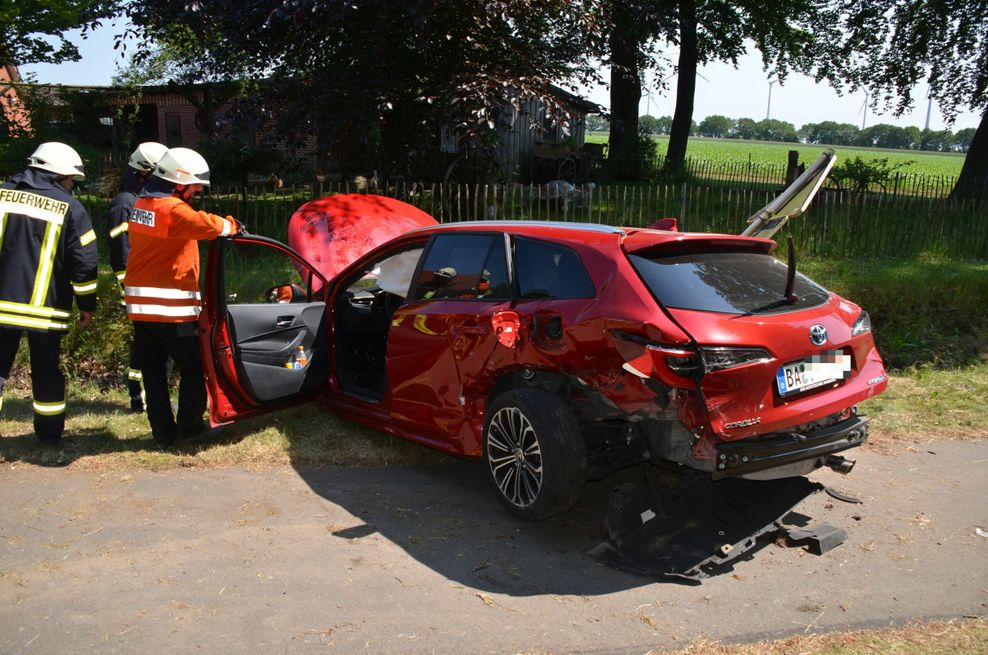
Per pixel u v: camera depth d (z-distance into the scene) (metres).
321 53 11.42
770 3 22.95
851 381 3.88
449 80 10.74
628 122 24.02
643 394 3.54
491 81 10.12
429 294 4.79
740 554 3.88
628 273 3.72
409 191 12.23
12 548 3.84
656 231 4.13
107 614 3.29
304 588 3.52
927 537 4.07
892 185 19.02
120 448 5.20
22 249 4.82
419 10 9.60
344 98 10.72
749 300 3.71
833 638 3.14
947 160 79.56
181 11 10.88
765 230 6.18
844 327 3.86
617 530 3.82
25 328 4.86
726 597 3.47
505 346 4.10
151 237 4.81
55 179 4.96
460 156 12.22
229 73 12.48
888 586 3.57
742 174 31.23
